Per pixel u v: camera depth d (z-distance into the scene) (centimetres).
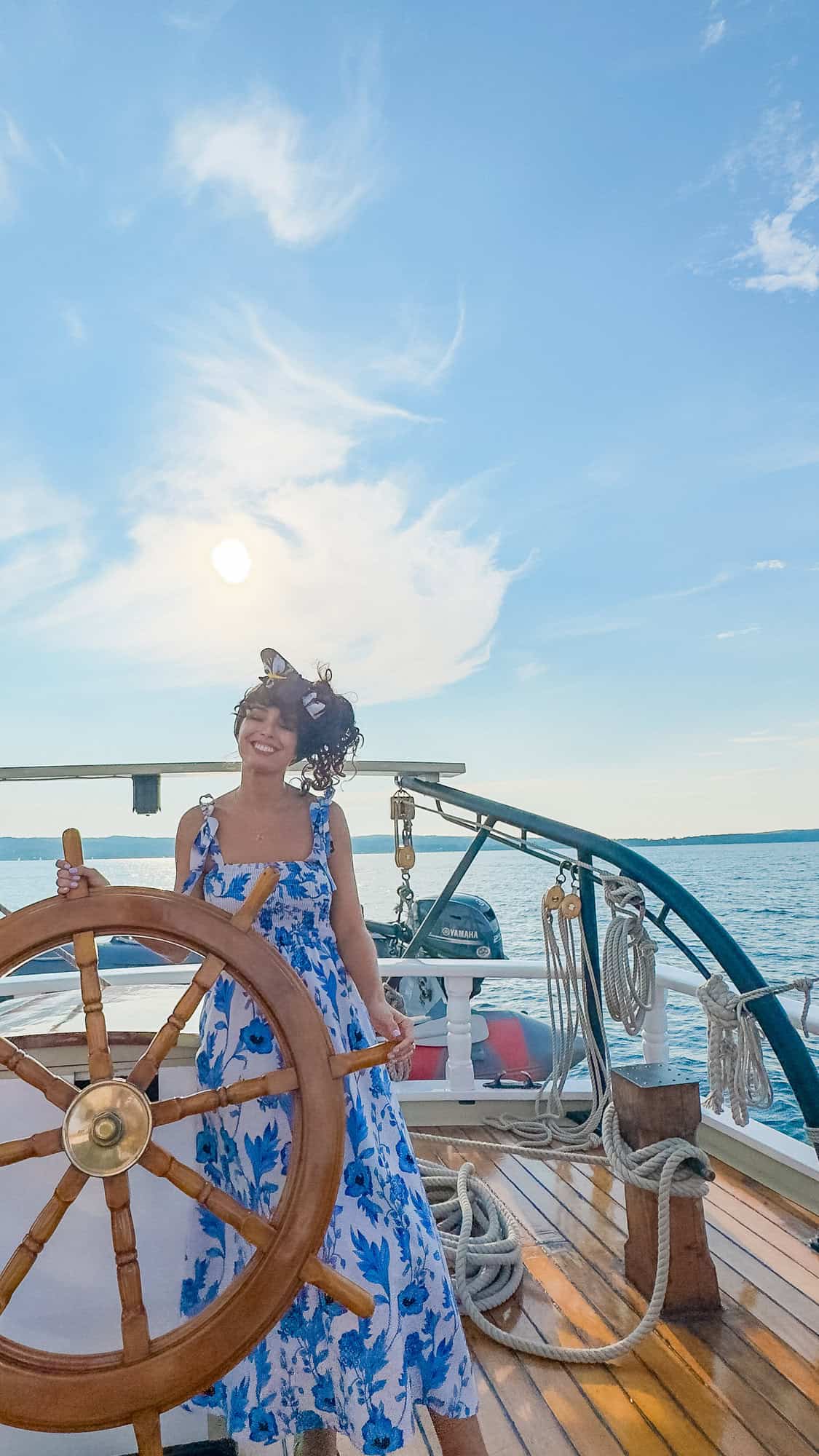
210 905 115
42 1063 151
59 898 110
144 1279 148
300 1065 111
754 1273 224
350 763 165
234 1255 140
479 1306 209
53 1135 106
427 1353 136
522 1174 292
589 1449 162
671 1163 205
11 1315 146
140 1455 106
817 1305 209
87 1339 147
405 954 387
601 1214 261
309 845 155
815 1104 242
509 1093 344
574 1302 213
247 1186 137
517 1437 166
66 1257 148
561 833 326
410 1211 140
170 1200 150
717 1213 256
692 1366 187
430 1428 174
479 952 520
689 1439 165
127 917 110
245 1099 110
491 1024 454
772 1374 184
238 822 155
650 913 295
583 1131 321
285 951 146
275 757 151
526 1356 192
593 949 334
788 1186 267
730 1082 238
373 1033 157
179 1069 153
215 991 146
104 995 195
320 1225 109
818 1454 160
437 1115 344
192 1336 106
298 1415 136
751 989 267
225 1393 139
